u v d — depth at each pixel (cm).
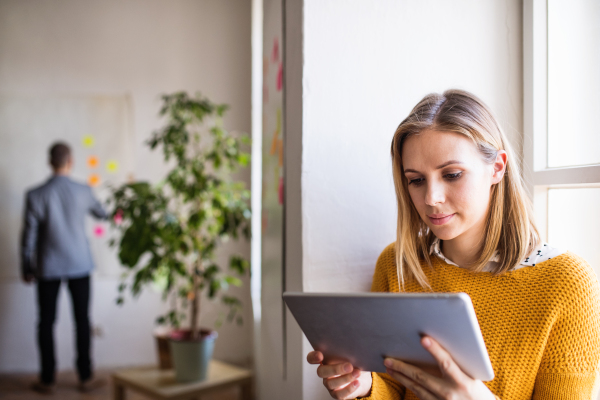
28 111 356
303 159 117
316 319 76
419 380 72
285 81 143
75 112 358
